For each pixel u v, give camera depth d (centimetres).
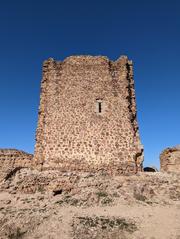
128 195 1742
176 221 1381
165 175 1991
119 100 2155
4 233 1372
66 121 2078
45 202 1692
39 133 2059
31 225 1404
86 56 2294
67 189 1820
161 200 1714
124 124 2077
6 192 1836
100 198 1702
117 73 2256
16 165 2058
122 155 1988
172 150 2330
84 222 1378
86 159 1966
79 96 2158
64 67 2266
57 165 1956
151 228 1316
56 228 1347
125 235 1261
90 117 2086
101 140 2017
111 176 1919
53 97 2169
